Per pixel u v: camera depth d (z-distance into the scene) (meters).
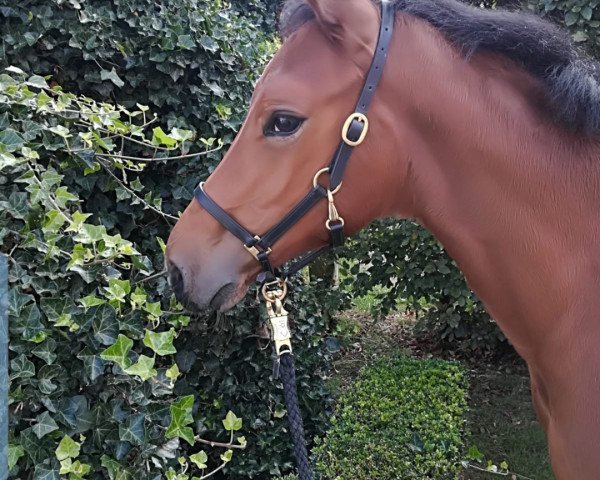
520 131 1.00
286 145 1.00
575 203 0.97
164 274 1.66
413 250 3.33
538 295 1.00
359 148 1.00
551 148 0.99
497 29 1.03
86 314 1.33
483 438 2.87
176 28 1.90
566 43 1.06
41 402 1.30
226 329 2.02
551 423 1.03
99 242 1.38
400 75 1.00
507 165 0.99
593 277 0.96
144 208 1.85
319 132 0.99
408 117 1.02
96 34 1.85
